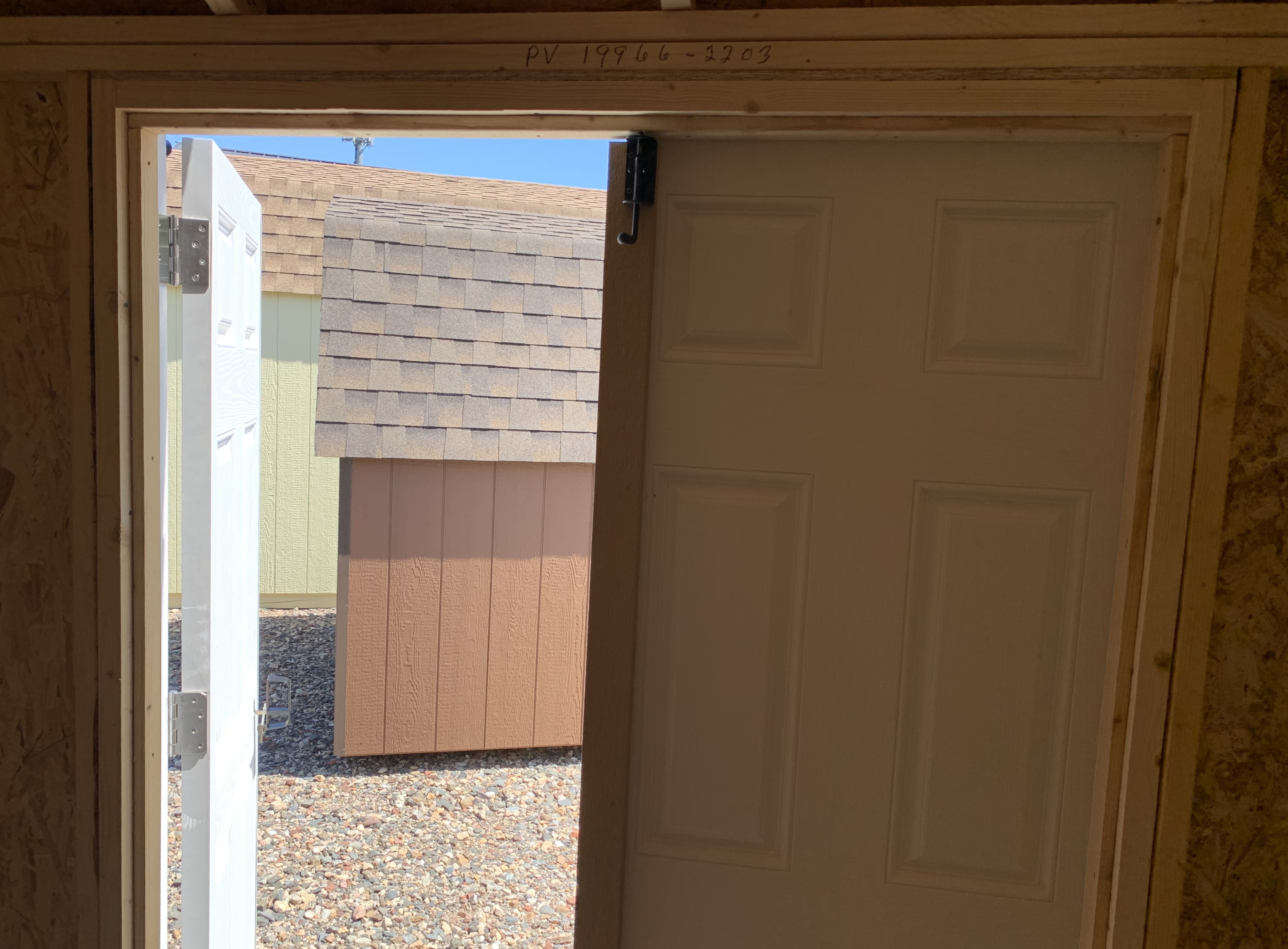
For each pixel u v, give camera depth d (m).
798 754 1.68
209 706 1.89
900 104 1.50
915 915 1.69
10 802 1.71
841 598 1.66
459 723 4.20
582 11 1.56
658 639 1.70
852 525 1.65
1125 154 1.54
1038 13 1.45
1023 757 1.65
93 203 1.62
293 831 3.71
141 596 1.70
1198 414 1.48
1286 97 1.44
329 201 6.25
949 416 1.61
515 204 6.78
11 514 1.67
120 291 1.64
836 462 1.64
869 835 1.68
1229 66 1.42
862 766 1.67
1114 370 1.57
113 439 1.65
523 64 1.56
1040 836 1.65
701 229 1.64
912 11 1.48
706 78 1.53
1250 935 1.56
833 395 1.63
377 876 3.45
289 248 6.06
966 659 1.64
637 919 1.74
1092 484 1.59
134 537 1.70
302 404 6.15
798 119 1.55
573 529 4.24
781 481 1.66
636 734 1.71
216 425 1.90
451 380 4.11
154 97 1.60
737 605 1.68
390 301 4.12
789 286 1.63
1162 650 1.52
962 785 1.66
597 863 1.71
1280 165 1.45
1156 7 1.43
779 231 1.63
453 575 4.14
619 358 1.65
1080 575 1.61
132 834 1.73
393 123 1.64
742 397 1.65
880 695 1.66
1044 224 1.58
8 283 1.64
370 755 4.26
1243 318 1.46
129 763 1.71
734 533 1.67
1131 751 1.54
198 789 1.90
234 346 2.12
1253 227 1.45
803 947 1.71
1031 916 1.66
